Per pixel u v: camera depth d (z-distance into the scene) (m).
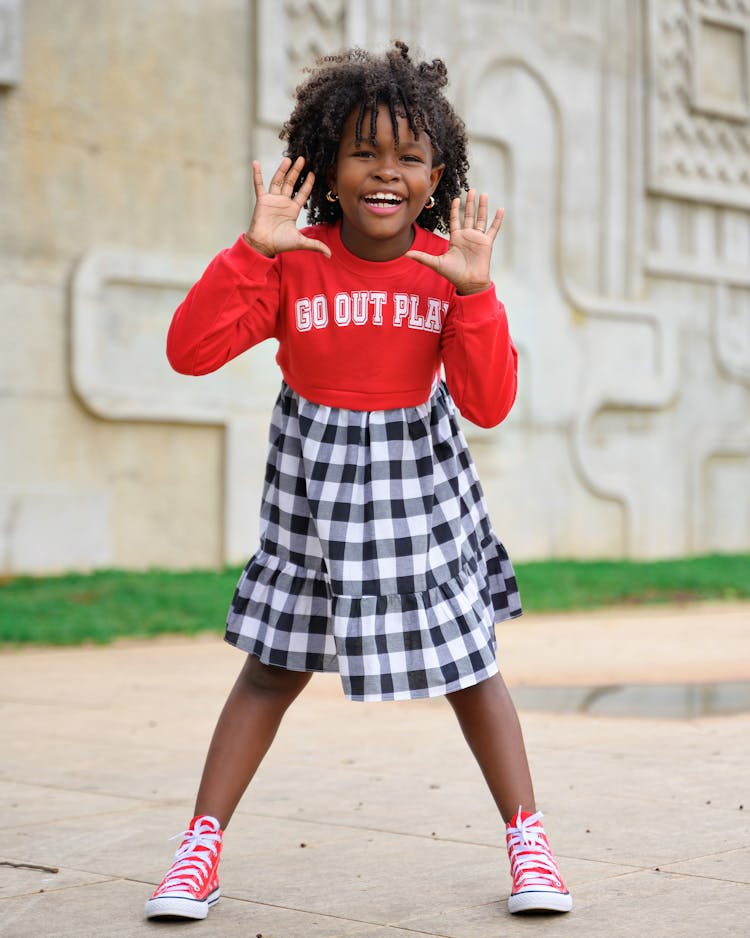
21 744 4.77
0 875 2.88
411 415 2.67
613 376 16.02
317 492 2.62
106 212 12.14
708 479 17.20
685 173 16.66
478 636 2.63
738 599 12.77
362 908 2.59
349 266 2.65
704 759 4.35
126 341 12.24
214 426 12.82
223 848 3.12
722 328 17.16
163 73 12.45
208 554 12.77
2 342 11.55
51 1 11.79
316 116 2.69
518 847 2.59
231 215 12.89
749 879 2.75
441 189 2.91
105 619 9.67
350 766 4.27
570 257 15.65
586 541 15.81
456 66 14.58
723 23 17.05
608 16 15.97
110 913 2.57
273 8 12.98
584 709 5.68
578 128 15.69
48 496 11.72
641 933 2.37
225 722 2.71
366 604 2.58
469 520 2.74
